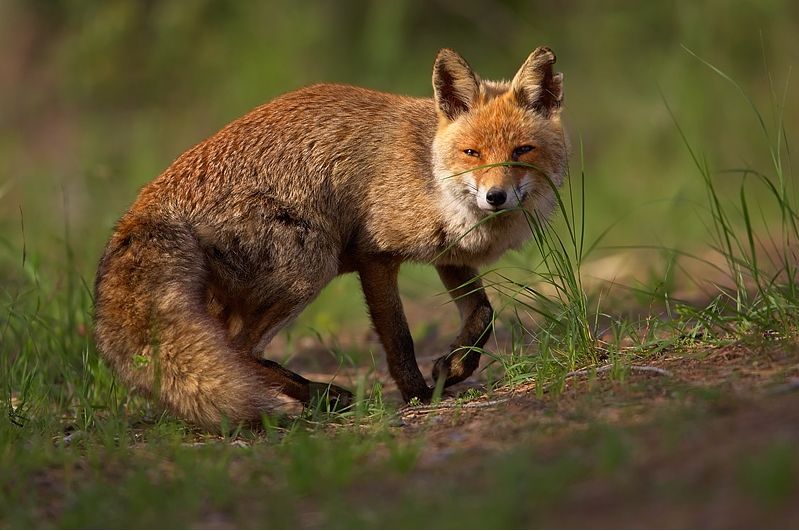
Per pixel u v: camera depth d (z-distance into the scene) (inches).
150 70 1104.2
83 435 362.0
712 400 298.0
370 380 494.0
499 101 441.4
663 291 460.8
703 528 211.8
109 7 1110.4
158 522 261.1
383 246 441.7
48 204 879.1
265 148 433.4
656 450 261.3
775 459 220.7
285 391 418.0
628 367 364.8
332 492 272.1
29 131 1151.6
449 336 585.0
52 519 275.0
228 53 1083.3
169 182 430.9
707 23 965.2
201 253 418.0
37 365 434.0
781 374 318.7
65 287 530.3
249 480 297.7
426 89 1074.7
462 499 250.7
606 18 1079.6
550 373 380.5
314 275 432.5
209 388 376.2
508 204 412.2
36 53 1237.7
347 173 441.4
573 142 1019.3
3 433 348.5
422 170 438.3
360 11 1129.4
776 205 820.6
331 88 461.4
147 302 390.6
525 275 647.1
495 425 327.3
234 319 437.4
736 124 925.2
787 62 956.6
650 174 941.8
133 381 387.9
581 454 271.6
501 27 1154.7
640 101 1017.5
